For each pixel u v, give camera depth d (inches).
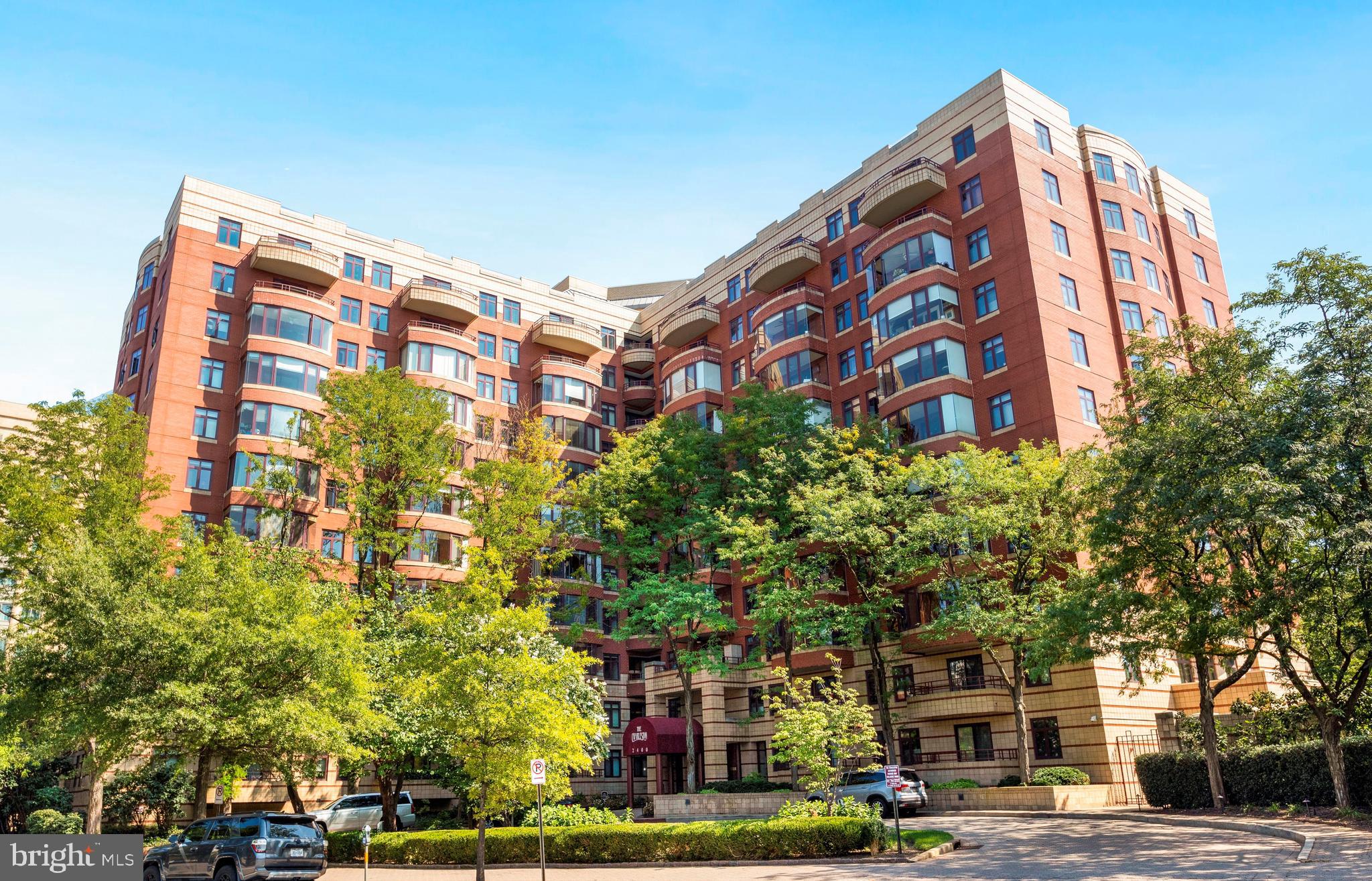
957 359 1840.6
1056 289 1809.8
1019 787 1366.9
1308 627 1090.7
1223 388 1080.8
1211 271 2193.7
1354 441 924.0
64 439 1476.4
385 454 1704.0
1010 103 1903.3
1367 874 649.6
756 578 1710.1
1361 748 1023.6
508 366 2628.0
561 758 839.1
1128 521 1027.9
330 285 2290.8
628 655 2476.6
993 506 1418.6
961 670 1684.3
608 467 1854.1
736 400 1867.6
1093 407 1768.0
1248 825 946.1
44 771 1649.9
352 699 1043.9
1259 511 879.7
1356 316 966.4
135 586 1002.1
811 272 2329.0
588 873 951.6
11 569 1307.8
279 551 1433.3
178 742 980.6
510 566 1784.0
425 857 1117.1
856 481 1625.2
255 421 2036.2
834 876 813.9
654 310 2923.2
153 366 2106.3
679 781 2065.7
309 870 850.8
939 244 1923.0
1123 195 2015.3
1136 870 744.3
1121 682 1541.6
